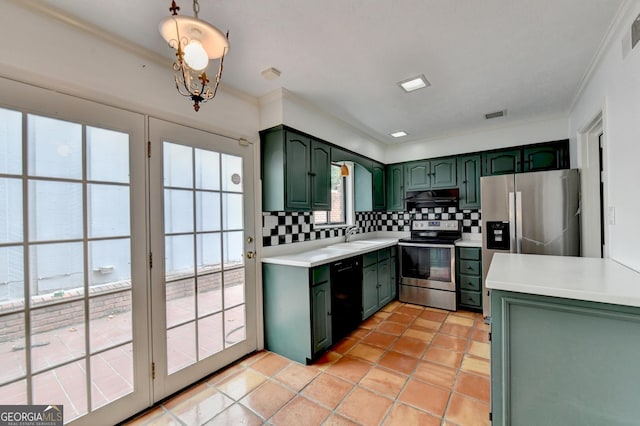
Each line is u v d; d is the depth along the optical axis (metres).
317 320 2.33
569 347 1.16
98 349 1.57
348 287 2.77
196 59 1.04
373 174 3.98
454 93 2.50
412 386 1.94
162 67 1.89
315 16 1.50
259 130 2.58
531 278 1.33
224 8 1.43
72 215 1.49
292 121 2.54
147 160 1.80
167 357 1.87
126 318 1.69
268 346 2.54
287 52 1.85
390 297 3.68
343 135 3.28
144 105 1.78
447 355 2.35
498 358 1.30
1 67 1.29
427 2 1.41
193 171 2.06
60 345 1.44
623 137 1.57
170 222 1.92
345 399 1.81
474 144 3.64
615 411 1.09
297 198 2.58
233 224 2.35
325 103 2.70
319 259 2.39
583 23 1.58
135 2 1.37
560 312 1.17
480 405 1.73
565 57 1.93
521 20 1.56
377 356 2.35
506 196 2.90
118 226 1.66
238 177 2.40
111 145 1.64
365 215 4.38
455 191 3.64
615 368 1.08
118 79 1.67
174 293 1.93
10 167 1.31
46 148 1.41
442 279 3.48
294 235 2.95
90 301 1.54
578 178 2.57
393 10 1.47
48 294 1.41
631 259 1.51
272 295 2.51
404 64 2.01
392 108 2.85
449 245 3.42
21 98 1.34
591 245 2.47
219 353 2.19
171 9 1.08
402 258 3.78
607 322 1.09
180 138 1.98
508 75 2.18
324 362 2.28
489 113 3.00
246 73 2.12
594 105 2.08
